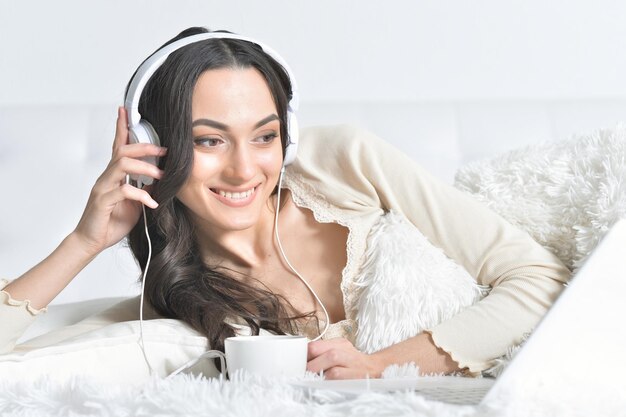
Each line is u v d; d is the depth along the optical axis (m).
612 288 1.05
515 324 1.42
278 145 1.56
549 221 1.64
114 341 1.30
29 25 2.79
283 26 2.86
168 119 1.49
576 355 1.00
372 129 2.67
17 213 2.54
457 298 1.49
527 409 0.91
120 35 2.81
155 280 1.58
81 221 1.49
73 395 1.04
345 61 2.88
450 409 0.89
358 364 1.34
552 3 2.89
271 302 1.58
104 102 2.76
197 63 1.48
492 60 2.89
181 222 1.61
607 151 1.64
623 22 2.90
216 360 1.41
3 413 1.06
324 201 1.66
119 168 1.47
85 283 2.54
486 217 1.59
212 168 1.50
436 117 2.67
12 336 1.39
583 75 2.89
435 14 2.89
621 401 0.96
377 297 1.49
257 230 1.67
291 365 1.21
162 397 0.97
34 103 2.71
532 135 2.66
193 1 2.84
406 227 1.57
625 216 1.49
